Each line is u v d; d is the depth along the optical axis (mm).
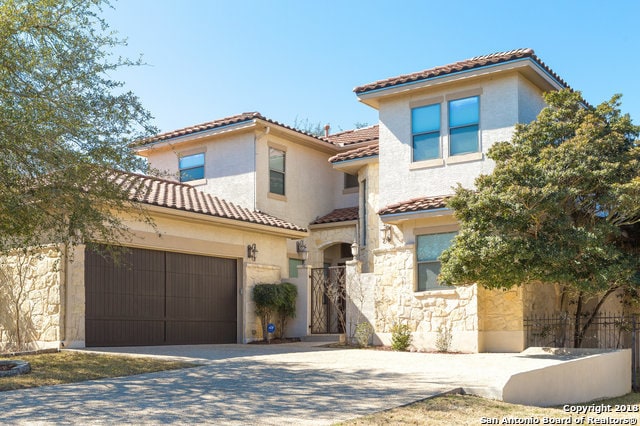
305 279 22422
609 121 16844
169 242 19141
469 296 17641
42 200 12633
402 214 18719
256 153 23891
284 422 8664
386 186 20750
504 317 17484
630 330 16953
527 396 11734
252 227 21422
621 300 19016
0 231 13258
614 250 15312
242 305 21406
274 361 14859
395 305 19188
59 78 12867
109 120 13242
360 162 22672
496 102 19078
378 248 21984
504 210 15133
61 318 16422
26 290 17500
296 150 25797
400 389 11148
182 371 13125
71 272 16703
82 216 12984
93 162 12969
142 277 18578
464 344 17547
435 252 18703
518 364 14273
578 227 15680
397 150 20656
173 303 19422
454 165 19531
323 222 25406
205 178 25156
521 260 15109
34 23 12500
